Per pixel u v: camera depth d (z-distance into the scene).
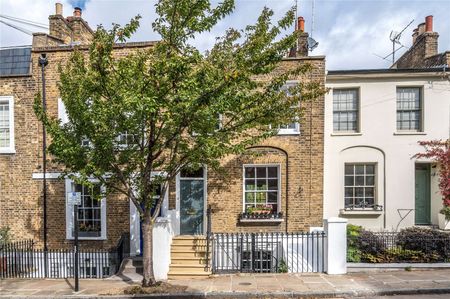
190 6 7.66
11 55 13.78
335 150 13.12
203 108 7.36
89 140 8.25
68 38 14.36
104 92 7.80
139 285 8.92
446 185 12.00
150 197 8.56
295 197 11.94
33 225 12.38
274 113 8.53
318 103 11.97
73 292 8.60
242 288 8.50
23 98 12.62
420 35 15.31
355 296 7.99
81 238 12.11
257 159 12.09
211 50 8.73
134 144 8.62
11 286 9.37
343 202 13.05
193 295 8.12
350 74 13.03
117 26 7.71
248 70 7.73
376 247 10.23
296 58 11.96
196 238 11.01
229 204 12.03
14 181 12.52
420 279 8.81
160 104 7.39
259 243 11.23
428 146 12.77
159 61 7.41
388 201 12.87
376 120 13.08
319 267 10.20
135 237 11.95
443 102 12.95
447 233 10.63
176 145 8.34
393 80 13.11
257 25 8.23
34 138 12.51
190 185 12.36
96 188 9.79
